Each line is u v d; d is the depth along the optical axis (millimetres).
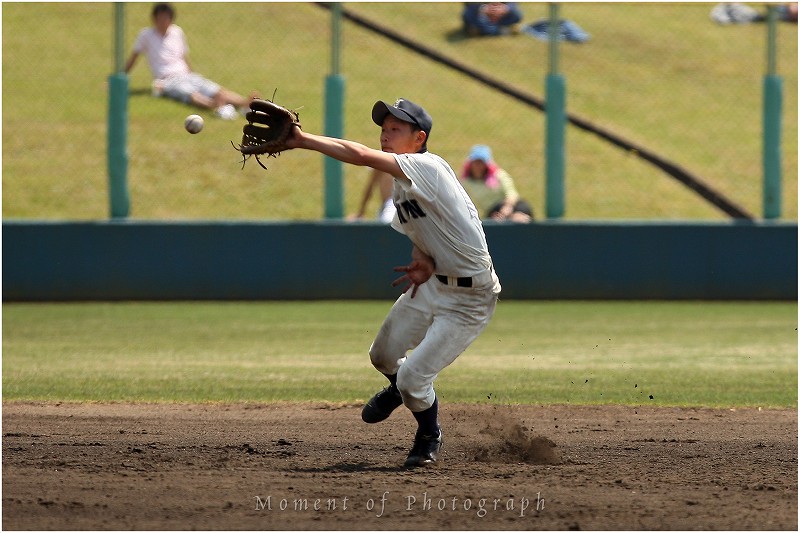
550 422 25328
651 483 18797
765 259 52969
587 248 52875
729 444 22750
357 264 52719
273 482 18609
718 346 38844
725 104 76688
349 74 74125
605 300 53031
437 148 67500
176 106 66688
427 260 18594
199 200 61062
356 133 67438
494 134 69750
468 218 18328
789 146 73750
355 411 26656
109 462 20312
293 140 16766
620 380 31672
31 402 27375
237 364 34250
